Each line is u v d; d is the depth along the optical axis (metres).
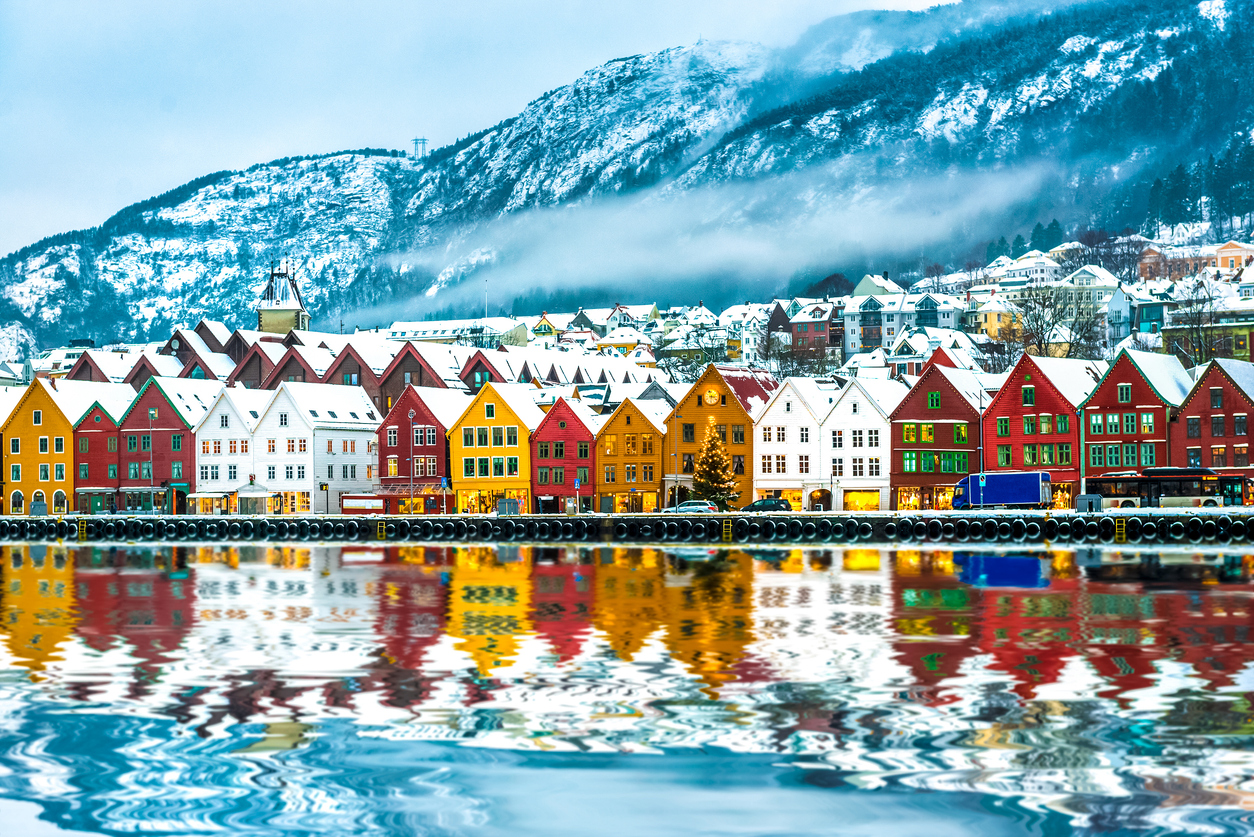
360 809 33.06
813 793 33.81
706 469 128.38
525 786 34.62
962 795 33.56
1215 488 112.50
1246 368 125.75
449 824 32.03
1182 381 128.12
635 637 57.47
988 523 104.62
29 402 160.25
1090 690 44.78
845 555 98.44
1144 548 96.38
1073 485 126.62
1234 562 85.62
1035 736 38.72
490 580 83.88
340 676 48.66
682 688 45.81
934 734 39.12
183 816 32.78
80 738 39.34
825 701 43.44
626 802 33.31
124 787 34.81
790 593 73.00
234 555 110.50
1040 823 31.61
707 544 111.69
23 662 51.97
